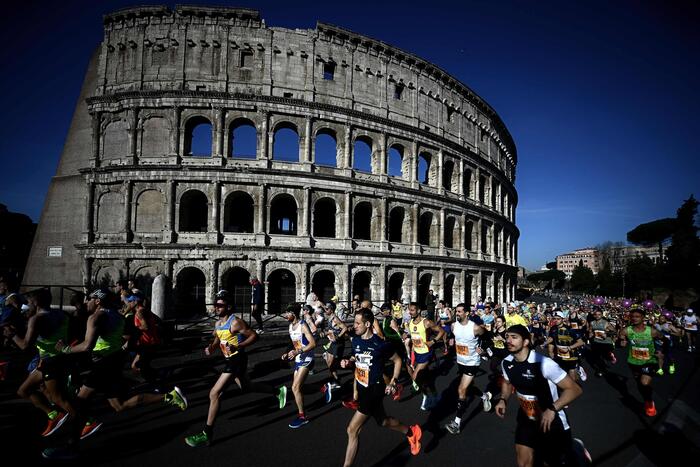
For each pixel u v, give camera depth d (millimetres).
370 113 45188
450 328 23891
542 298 126875
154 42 40156
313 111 42156
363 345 8953
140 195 38500
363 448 10414
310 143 42031
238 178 39094
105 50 40438
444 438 11312
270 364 19438
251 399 14406
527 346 7738
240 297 40906
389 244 45062
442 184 51312
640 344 13805
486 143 62312
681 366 23906
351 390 16016
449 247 56188
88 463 9227
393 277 48000
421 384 13688
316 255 40375
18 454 9539
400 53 48375
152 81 39719
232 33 41062
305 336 11984
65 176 42344
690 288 90125
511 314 22359
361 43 46219
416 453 9258
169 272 37031
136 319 15188
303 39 43125
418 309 14266
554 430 7461
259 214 39406
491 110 61750
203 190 38750
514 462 9789
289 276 43375
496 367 19141
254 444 10500
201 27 40688
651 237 149000
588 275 152125
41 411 12336
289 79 42125
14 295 14039
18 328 13516
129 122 39094
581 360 25188
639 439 11445
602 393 16938
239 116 40281
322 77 43719
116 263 37312
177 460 9477
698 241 92562
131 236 37844
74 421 9484
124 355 10445
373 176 45344
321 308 23828
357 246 43188
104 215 38719
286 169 40750
